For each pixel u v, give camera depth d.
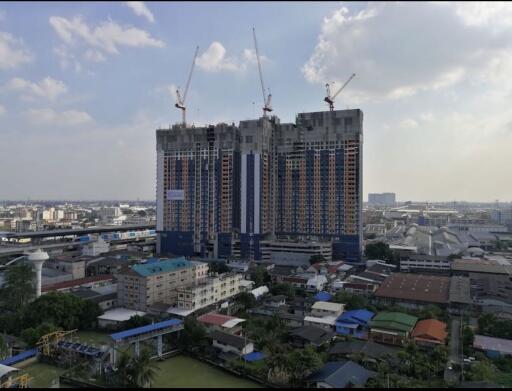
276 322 115.50
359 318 119.62
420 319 123.06
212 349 103.38
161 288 141.12
